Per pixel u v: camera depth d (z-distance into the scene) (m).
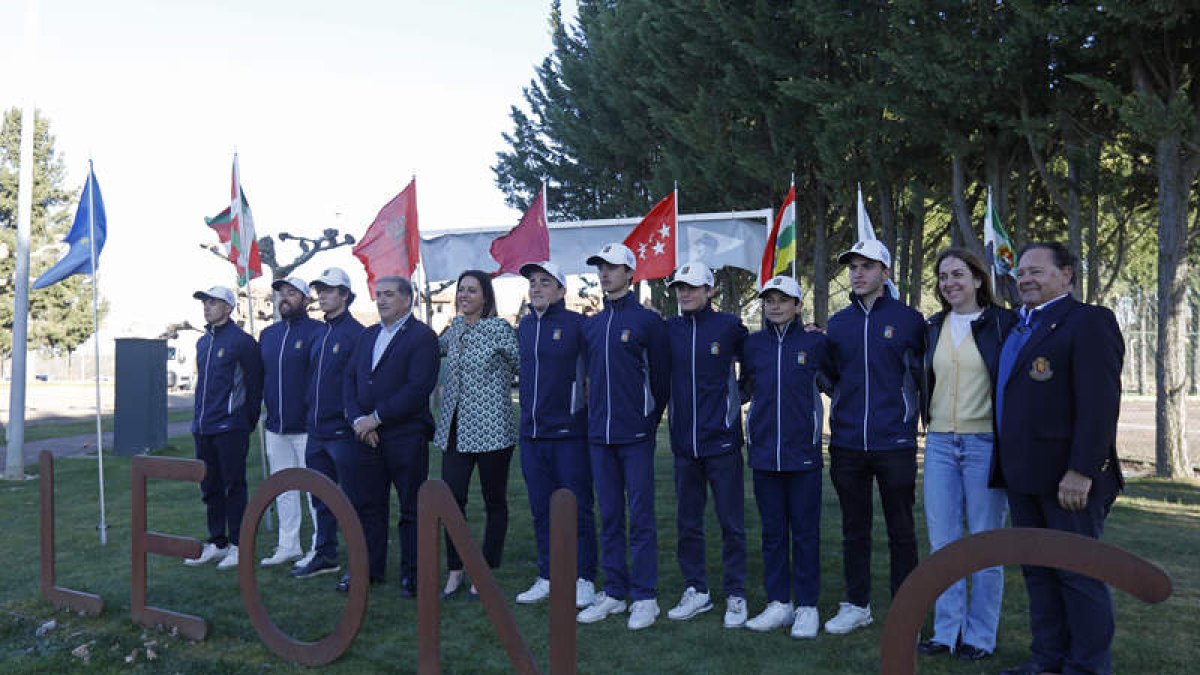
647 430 4.71
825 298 14.95
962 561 2.66
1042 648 3.66
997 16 9.92
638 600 4.58
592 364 4.78
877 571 5.51
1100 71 9.88
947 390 4.06
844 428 4.33
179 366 41.72
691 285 4.55
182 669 3.96
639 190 19.08
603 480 4.79
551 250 9.61
